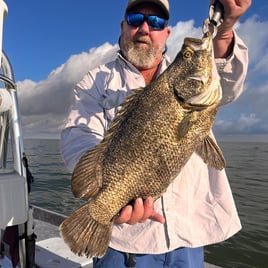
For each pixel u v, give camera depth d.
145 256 0.89
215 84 0.69
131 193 0.68
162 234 0.86
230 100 0.88
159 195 0.70
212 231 0.89
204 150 0.77
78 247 0.65
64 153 0.86
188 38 0.70
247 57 0.82
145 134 0.68
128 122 0.70
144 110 0.69
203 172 0.91
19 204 0.84
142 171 0.68
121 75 0.97
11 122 0.87
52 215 1.73
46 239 1.48
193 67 0.68
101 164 0.69
